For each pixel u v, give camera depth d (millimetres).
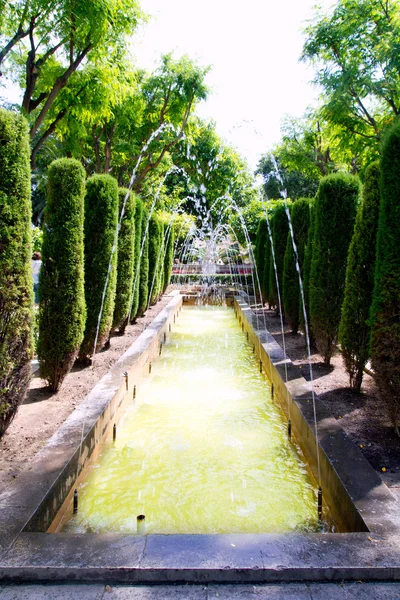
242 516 2773
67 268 4477
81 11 7930
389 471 2854
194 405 4988
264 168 28766
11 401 3232
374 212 4195
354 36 10484
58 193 4539
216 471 3398
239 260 22766
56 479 2592
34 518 2246
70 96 10039
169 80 14359
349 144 11617
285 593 1816
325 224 5508
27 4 7969
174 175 24375
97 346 5988
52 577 1873
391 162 3393
